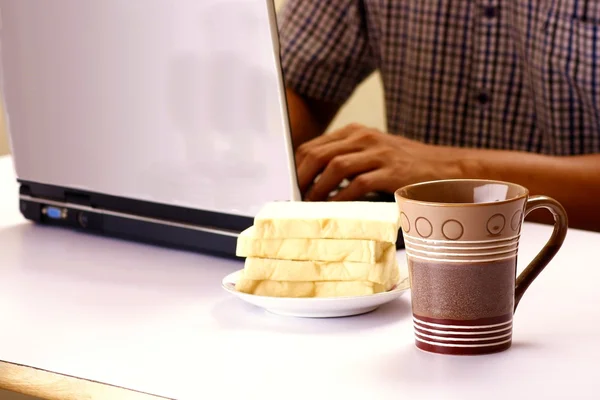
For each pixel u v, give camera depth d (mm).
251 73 946
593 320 816
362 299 815
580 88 1767
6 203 1385
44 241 1158
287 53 1988
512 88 1885
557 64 1774
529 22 1803
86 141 1122
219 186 1015
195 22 965
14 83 1175
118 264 1048
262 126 957
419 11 1946
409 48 1982
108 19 1034
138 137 1063
